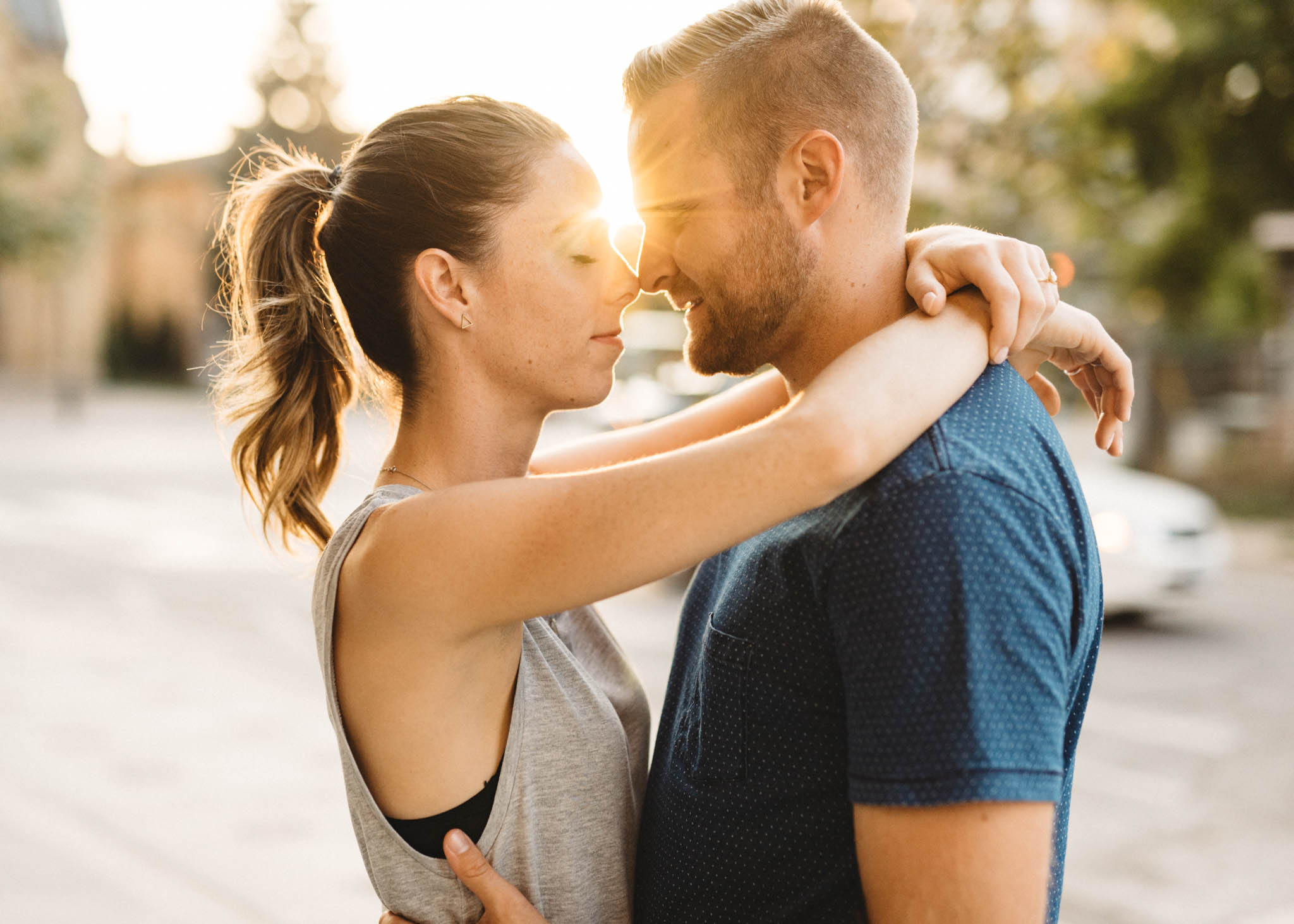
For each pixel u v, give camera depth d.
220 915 3.34
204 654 6.54
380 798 1.24
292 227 1.42
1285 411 14.61
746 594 1.19
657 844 1.32
